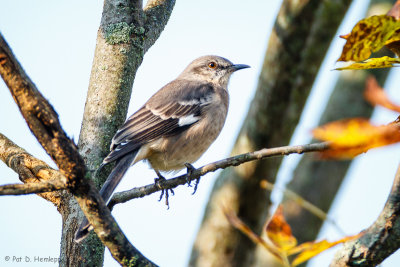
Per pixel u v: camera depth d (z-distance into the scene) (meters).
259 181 11.16
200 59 13.13
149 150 10.57
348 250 5.11
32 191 5.28
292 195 5.01
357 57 3.47
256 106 11.19
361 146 2.20
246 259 11.57
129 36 9.12
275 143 11.35
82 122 8.97
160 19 10.08
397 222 4.83
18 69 4.85
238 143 11.56
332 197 14.68
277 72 10.84
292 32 10.62
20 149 8.64
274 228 4.01
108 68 8.95
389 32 3.32
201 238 11.62
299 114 11.22
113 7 9.28
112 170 9.34
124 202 8.16
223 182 11.43
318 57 10.82
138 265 5.85
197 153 11.13
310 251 3.83
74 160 5.25
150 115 10.75
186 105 11.10
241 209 11.34
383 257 5.00
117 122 8.88
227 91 12.84
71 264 7.65
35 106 4.95
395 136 2.15
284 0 10.68
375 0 14.88
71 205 7.93
